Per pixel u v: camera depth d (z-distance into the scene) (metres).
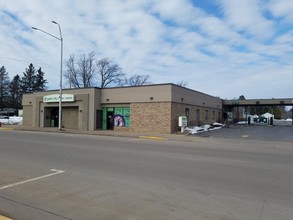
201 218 5.02
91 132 27.66
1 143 16.09
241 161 11.12
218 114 46.03
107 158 11.30
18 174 8.33
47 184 7.22
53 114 36.59
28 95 39.09
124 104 30.86
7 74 91.31
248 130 32.50
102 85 63.97
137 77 67.50
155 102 28.75
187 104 32.31
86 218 5.01
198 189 6.88
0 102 88.38
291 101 44.41
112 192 6.55
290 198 6.24
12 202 5.84
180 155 12.44
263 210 5.47
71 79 62.62
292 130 32.72
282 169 9.55
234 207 5.62
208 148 15.73
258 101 46.44
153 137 23.20
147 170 9.02
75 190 6.70
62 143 16.53
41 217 5.04
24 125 39.12
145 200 5.99
